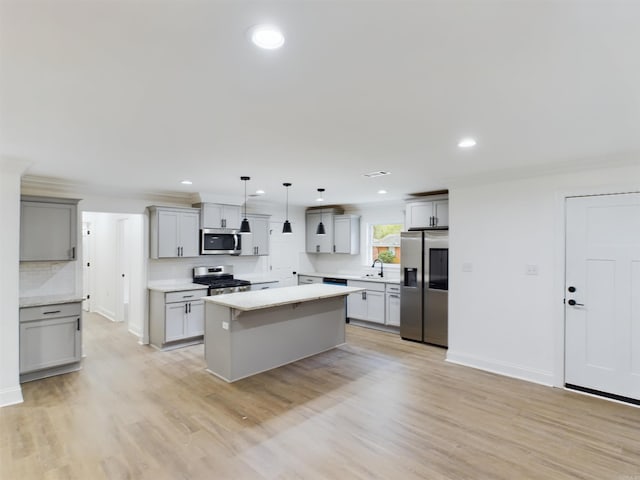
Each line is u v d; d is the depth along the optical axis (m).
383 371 4.21
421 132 2.54
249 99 1.97
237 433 2.82
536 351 3.85
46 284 4.50
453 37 1.36
